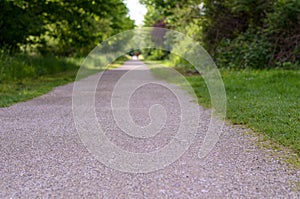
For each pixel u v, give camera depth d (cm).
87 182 254
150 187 244
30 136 393
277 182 249
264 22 1179
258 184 246
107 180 258
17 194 233
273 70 986
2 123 467
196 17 1529
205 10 1454
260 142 351
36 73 1281
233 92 700
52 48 1956
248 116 465
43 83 1047
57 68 1562
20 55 1308
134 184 250
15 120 489
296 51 1031
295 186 241
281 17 1069
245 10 1243
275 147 331
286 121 418
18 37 1409
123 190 239
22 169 282
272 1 1172
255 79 854
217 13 1391
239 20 1355
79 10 1683
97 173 273
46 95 791
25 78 1133
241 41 1224
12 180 258
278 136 360
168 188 242
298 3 1026
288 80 798
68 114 538
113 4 1866
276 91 683
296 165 282
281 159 297
